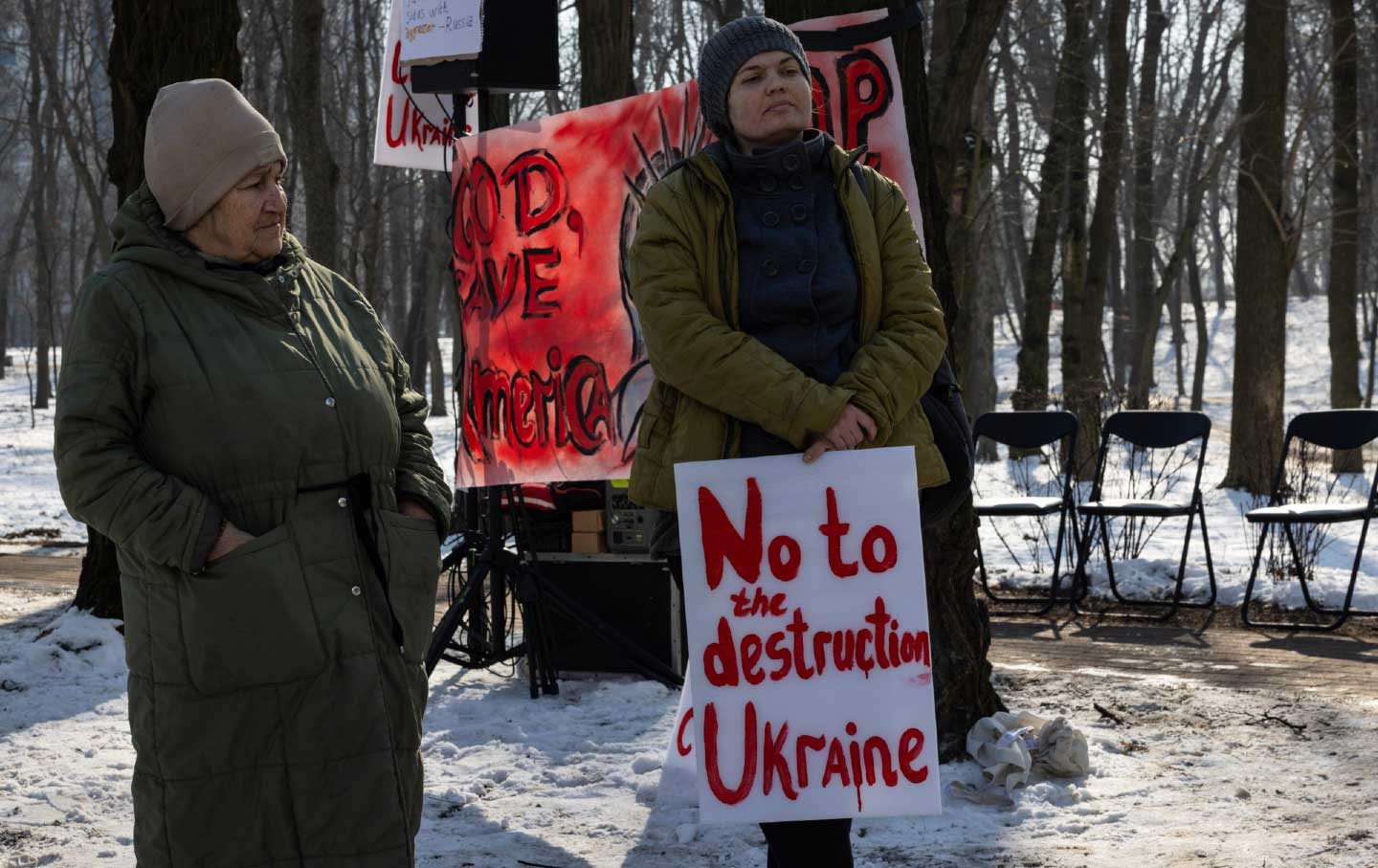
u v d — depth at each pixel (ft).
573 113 17.30
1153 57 82.02
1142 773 14.23
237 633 7.64
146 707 7.79
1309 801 13.05
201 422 7.73
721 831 12.46
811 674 8.28
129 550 7.72
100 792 13.97
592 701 18.08
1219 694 18.37
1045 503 27.32
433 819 13.11
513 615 20.20
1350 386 62.34
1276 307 51.44
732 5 57.41
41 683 19.12
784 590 8.29
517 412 18.07
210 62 22.97
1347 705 17.42
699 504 8.30
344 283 8.97
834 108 14.07
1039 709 17.49
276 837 7.80
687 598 8.32
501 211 18.02
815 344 8.35
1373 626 24.76
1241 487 51.24
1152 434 27.61
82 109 106.83
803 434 8.03
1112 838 12.00
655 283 8.32
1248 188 51.62
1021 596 29.14
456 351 55.42
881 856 11.66
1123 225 138.31
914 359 8.36
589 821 12.92
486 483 18.43
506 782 14.40
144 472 7.52
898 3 14.88
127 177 23.04
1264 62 52.06
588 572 19.04
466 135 20.10
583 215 17.38
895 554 8.23
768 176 8.45
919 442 8.67
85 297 7.79
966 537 14.66
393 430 8.50
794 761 8.26
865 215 8.61
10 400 138.41
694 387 8.18
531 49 20.12
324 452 8.01
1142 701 17.88
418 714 8.43
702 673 8.32
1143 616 26.35
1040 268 63.57
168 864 7.72
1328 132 80.69
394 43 22.81
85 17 115.85
